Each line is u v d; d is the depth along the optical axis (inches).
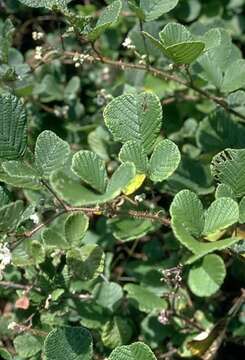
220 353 39.8
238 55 37.4
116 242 38.5
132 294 34.1
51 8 32.2
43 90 42.4
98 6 47.1
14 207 26.8
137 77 40.4
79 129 41.2
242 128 36.6
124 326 34.5
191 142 39.7
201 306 37.1
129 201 31.8
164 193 37.7
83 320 33.9
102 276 35.2
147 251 37.9
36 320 33.5
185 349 35.1
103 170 26.4
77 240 30.5
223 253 37.4
